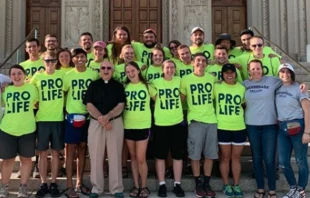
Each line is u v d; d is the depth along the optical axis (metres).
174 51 6.47
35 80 5.55
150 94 5.64
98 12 11.88
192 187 5.84
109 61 5.77
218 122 5.61
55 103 5.49
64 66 5.86
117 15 12.32
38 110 5.52
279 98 5.34
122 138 5.45
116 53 6.25
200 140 5.54
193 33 6.68
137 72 5.57
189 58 6.13
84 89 5.57
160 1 12.35
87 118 5.58
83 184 5.79
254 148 5.52
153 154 6.03
